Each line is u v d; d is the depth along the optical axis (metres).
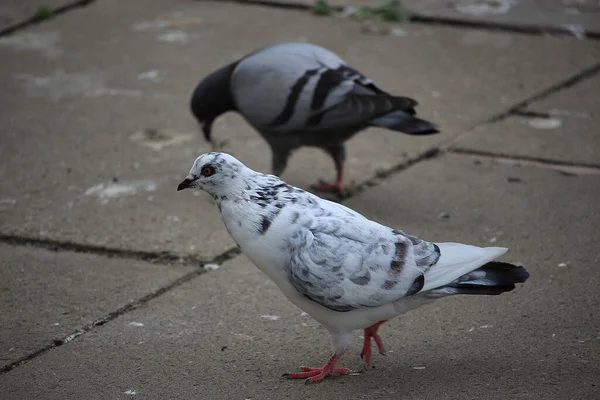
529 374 4.98
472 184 7.47
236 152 8.18
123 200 7.32
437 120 8.59
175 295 6.01
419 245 4.87
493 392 4.82
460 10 11.05
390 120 6.96
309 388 4.96
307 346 5.40
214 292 6.04
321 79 7.07
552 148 8.01
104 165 7.91
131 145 8.28
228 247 6.62
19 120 8.74
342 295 4.77
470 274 4.84
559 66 9.62
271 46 7.45
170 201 7.31
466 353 5.23
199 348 5.39
